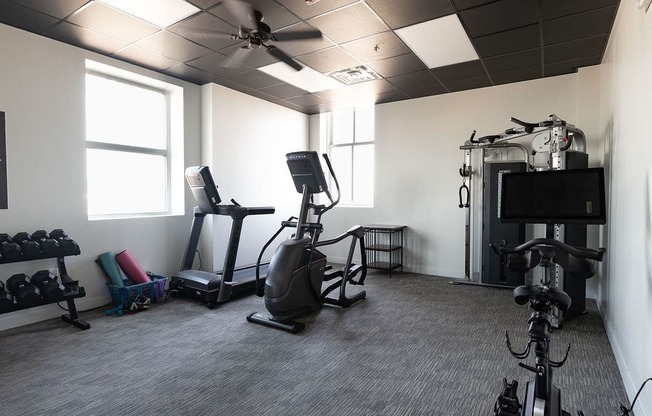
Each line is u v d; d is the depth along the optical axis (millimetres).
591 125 4395
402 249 5973
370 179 6676
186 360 2779
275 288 3482
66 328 3424
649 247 1993
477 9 3154
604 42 3771
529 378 2500
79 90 3926
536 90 4922
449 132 5590
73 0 2998
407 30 3555
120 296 3945
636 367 2182
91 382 2443
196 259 5191
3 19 3303
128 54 4141
